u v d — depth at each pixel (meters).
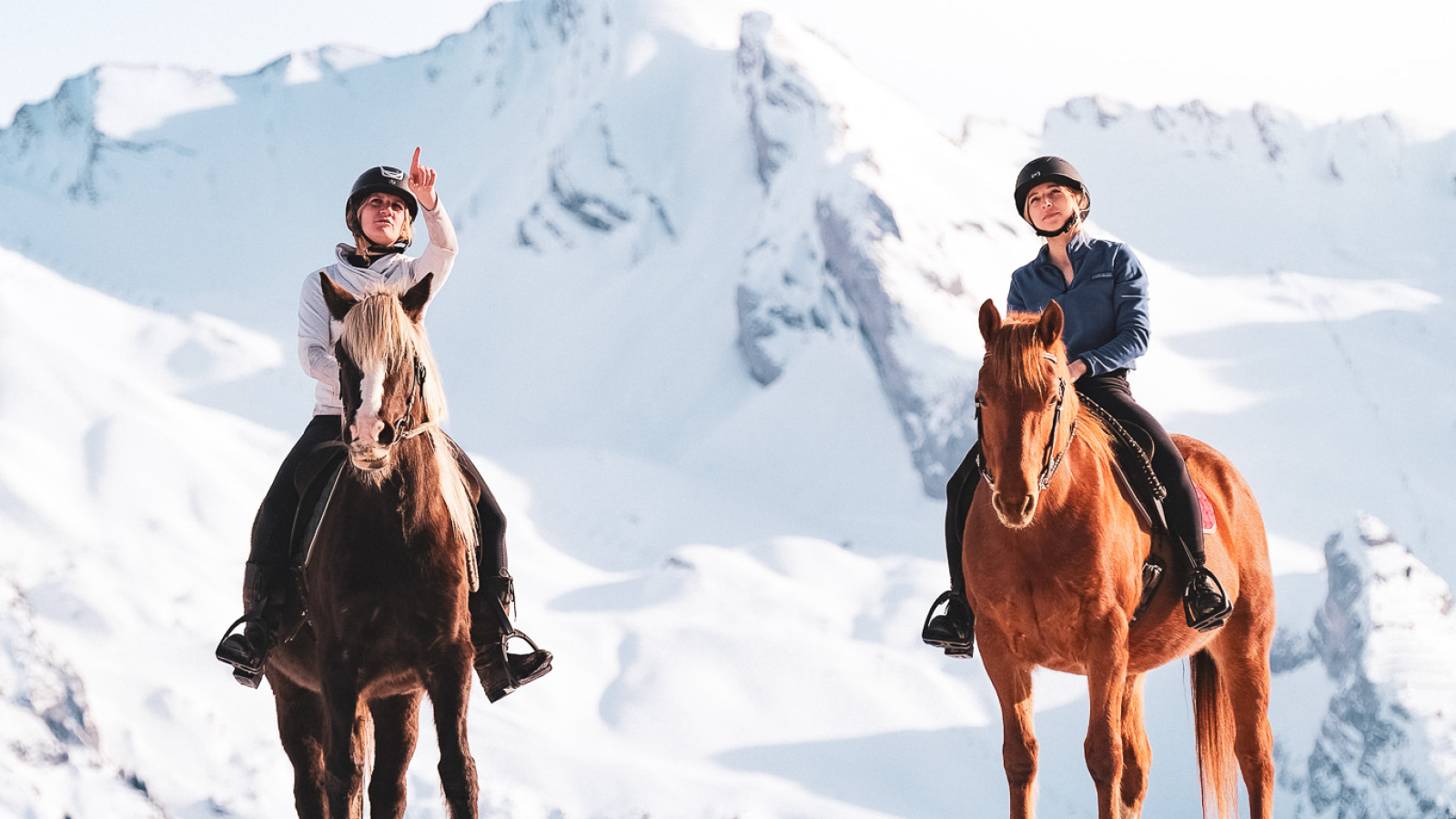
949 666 114.81
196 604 106.94
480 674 6.38
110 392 150.25
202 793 74.50
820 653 113.38
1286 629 122.12
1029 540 5.79
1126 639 5.89
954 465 175.88
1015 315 5.80
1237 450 179.75
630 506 165.25
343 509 5.73
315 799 6.53
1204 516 6.70
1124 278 6.64
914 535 163.25
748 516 169.00
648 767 90.75
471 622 6.28
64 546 114.56
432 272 5.77
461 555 5.81
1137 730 6.80
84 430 140.38
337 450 6.16
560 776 88.06
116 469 133.75
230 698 88.50
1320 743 103.69
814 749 99.31
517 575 137.12
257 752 80.88
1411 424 190.25
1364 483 171.25
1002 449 5.36
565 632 116.81
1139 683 6.91
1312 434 186.50
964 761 99.25
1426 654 107.50
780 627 120.69
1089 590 5.78
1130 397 6.65
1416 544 159.25
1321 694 111.12
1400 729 100.00
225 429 156.88
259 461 149.50
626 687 106.88
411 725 6.08
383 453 5.29
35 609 99.19
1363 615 112.75
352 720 5.55
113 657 93.00
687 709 103.69
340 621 5.61
